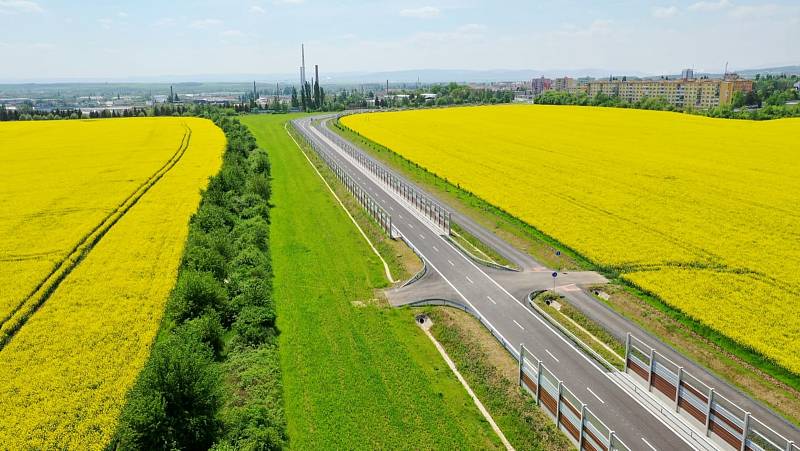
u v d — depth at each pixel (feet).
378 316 157.69
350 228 244.01
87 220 212.23
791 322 141.08
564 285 173.78
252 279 163.53
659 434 104.73
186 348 112.27
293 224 248.11
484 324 150.00
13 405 105.50
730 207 242.17
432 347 143.74
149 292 152.35
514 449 106.22
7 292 150.00
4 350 123.85
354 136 526.16
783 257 184.24
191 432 98.22
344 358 134.82
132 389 107.55
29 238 192.03
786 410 110.73
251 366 127.54
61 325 135.03
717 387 119.24
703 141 425.28
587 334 144.87
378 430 109.60
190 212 224.74
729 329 138.31
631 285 169.58
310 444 105.70
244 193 269.44
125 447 95.35
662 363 128.98
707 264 180.55
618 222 224.94
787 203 246.88
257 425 104.06
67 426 100.89
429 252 208.44
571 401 113.60
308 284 180.34
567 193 273.13
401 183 320.09
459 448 105.40
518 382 123.54
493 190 284.00
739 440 97.09
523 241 216.33
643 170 321.52
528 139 456.04
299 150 459.32
